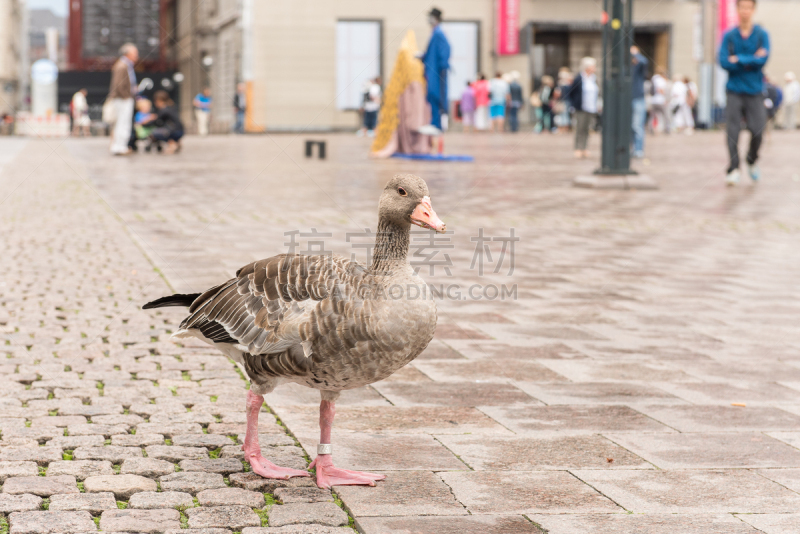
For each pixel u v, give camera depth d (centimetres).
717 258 901
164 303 396
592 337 621
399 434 436
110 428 434
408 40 2092
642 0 4119
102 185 1498
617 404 482
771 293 754
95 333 611
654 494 367
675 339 616
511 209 1227
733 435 437
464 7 4175
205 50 4788
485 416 464
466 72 4225
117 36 5638
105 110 2278
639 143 2125
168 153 2383
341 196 1320
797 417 463
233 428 440
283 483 374
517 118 3684
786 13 4288
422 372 541
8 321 636
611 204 1288
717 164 1973
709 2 4131
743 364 558
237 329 362
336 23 4112
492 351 586
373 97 3622
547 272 833
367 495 362
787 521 341
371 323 343
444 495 364
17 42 6284
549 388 510
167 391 496
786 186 1518
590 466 397
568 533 329
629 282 793
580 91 2152
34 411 456
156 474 382
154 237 975
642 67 2077
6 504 345
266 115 4116
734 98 1513
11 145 2805
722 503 358
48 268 817
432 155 2038
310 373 354
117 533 324
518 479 381
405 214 354
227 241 946
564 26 4209
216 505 352
